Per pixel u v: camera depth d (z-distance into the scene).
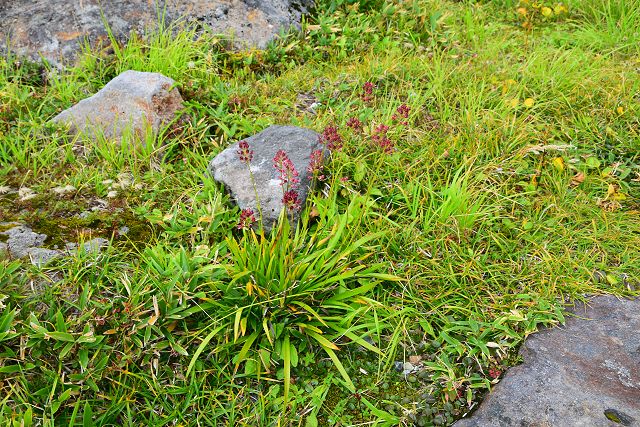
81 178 3.87
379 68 5.05
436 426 2.77
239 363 2.94
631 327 3.23
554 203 3.85
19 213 3.60
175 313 2.95
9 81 4.94
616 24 6.21
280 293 2.98
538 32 6.31
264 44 5.68
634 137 4.45
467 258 3.50
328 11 5.98
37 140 4.17
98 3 5.43
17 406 2.60
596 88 4.88
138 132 4.18
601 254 3.63
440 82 4.77
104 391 2.76
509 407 2.79
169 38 5.14
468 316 3.24
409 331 3.18
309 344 3.06
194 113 4.43
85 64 4.96
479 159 4.12
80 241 3.40
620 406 2.78
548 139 4.38
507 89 4.78
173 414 2.70
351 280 3.31
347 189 3.76
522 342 3.14
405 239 3.53
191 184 3.84
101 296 3.02
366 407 2.85
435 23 5.86
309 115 4.66
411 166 4.00
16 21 5.28
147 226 3.58
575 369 2.98
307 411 2.80
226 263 3.25
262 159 3.77
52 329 2.83
